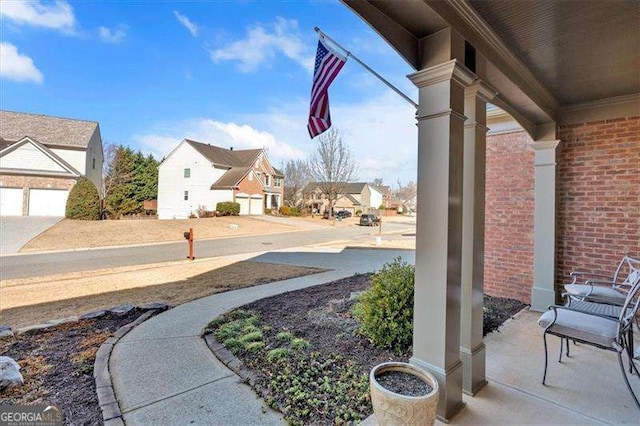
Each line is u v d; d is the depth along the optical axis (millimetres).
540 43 2834
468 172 2711
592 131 4426
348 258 10578
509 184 5219
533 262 4883
